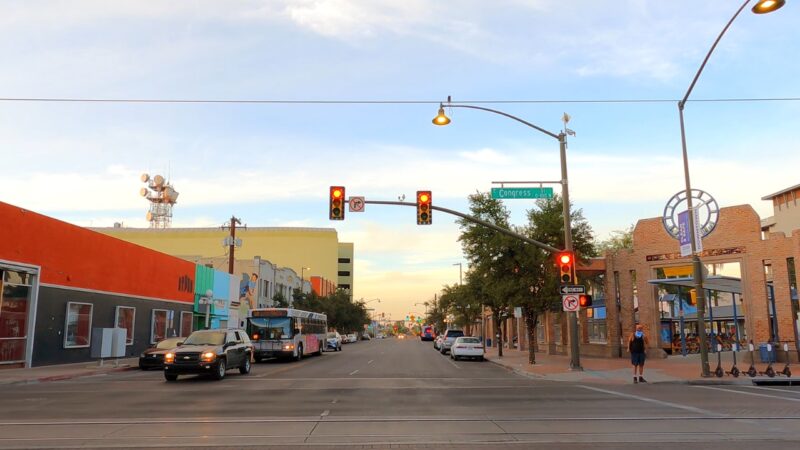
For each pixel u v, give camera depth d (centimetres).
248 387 1814
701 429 1029
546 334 4569
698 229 2209
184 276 4156
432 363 3234
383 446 889
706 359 2098
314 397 1536
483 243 3036
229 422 1116
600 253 5619
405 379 2125
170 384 1930
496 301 3067
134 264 3438
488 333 7531
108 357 2866
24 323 2505
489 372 2559
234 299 5150
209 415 1209
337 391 1688
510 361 3212
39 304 2577
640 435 973
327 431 1017
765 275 2745
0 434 988
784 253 2694
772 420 1132
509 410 1279
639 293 3209
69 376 2208
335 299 8938
